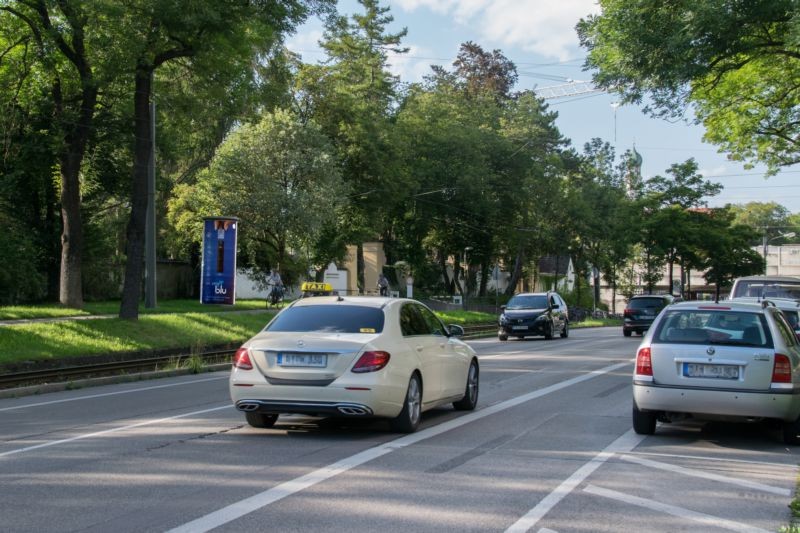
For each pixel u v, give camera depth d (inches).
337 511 224.8
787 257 4224.9
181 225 1596.9
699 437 362.9
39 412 456.1
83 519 216.2
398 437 350.0
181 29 850.1
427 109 2162.9
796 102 880.9
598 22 712.4
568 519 221.1
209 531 205.2
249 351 349.7
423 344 380.5
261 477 267.7
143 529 206.8
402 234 2370.8
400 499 239.6
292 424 386.0
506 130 2342.5
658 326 361.1
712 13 629.3
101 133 1216.8
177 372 709.3
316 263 1807.3
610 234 2522.1
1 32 1002.1
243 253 1797.5
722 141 988.6
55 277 1459.2
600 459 306.7
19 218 1400.1
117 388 595.2
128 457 303.4
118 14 812.6
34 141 1168.2
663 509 233.9
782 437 365.4
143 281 1720.0
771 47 715.4
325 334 348.5
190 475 270.7
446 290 2699.3
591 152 2662.4
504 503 237.1
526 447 329.1
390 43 2037.4
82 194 1398.9
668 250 2618.1
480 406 457.1
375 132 1825.8
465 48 2812.5
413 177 2062.0
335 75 1798.7
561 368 696.4
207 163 1785.2
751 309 352.2
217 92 946.7
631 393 517.0
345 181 1745.8
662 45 669.9
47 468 283.9
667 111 731.4
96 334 855.7
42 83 1112.8
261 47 984.9
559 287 3447.3
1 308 1068.5
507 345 1075.9
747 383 333.1
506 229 2362.2
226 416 418.0
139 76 934.4
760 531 213.0
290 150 1539.1
